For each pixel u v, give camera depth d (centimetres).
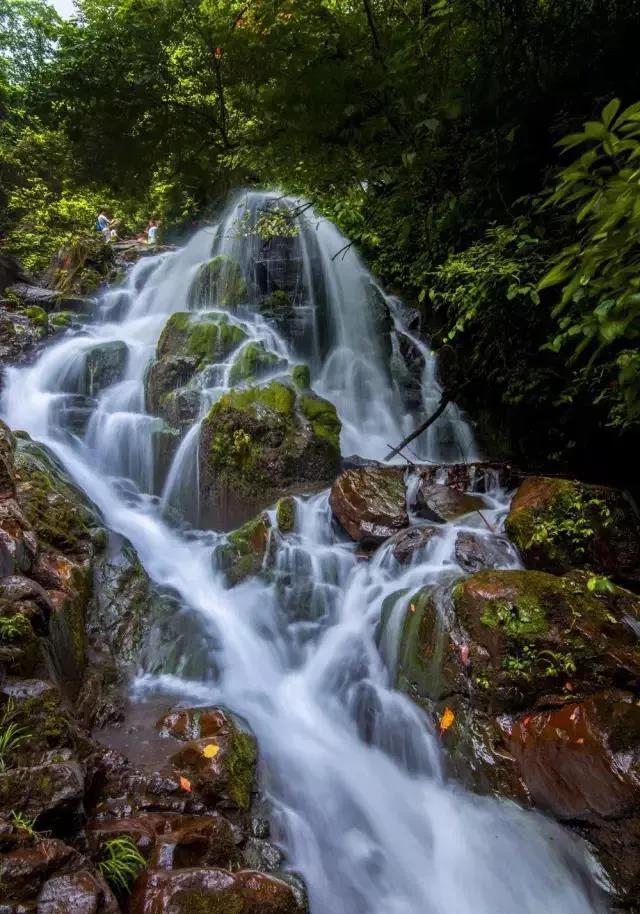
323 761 372
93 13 707
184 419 682
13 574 340
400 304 1016
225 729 334
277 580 497
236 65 540
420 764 374
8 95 1609
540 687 337
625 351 304
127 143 762
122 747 332
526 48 493
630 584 432
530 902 294
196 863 251
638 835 268
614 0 484
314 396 685
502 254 527
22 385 773
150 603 462
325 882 293
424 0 462
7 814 217
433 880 308
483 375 732
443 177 530
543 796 310
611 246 186
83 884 199
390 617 437
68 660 356
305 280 951
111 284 1176
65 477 578
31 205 1627
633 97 489
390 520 520
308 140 466
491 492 586
